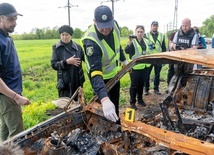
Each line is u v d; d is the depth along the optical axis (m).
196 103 3.96
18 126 3.68
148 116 3.65
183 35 6.62
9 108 3.56
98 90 2.89
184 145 2.31
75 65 4.60
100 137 2.92
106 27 2.97
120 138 2.86
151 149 2.63
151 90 7.98
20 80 3.71
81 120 3.17
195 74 4.10
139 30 6.07
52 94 9.66
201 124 3.25
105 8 2.99
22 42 47.84
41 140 2.77
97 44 3.17
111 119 2.72
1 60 3.38
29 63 20.53
